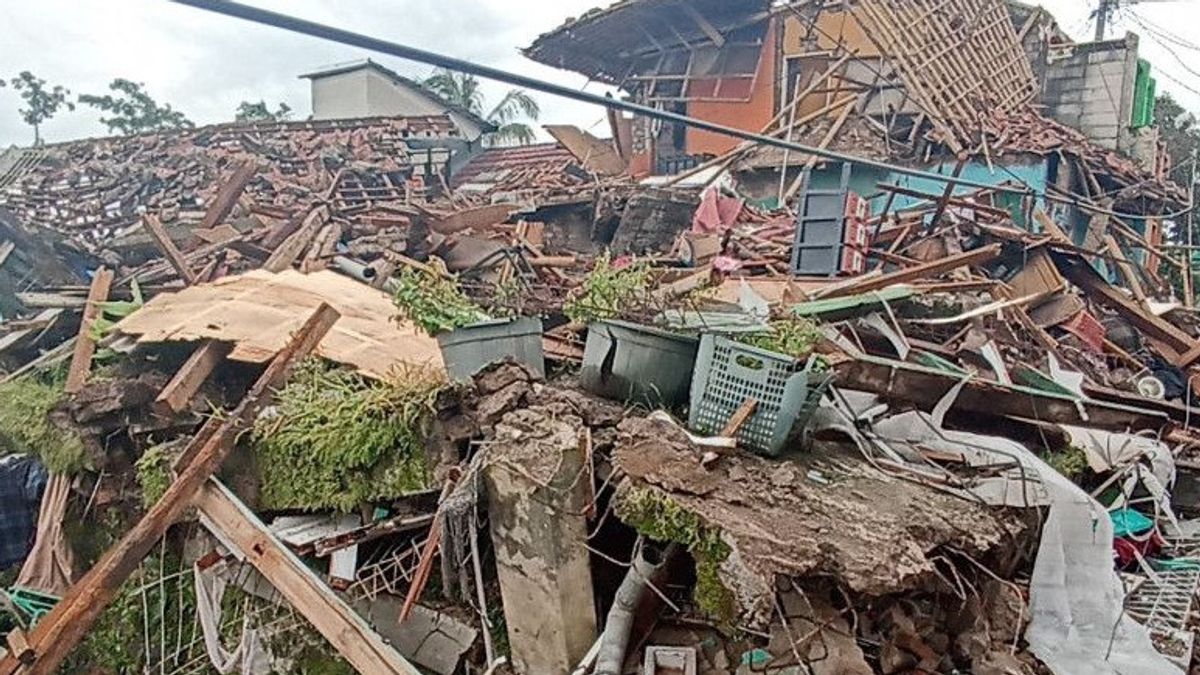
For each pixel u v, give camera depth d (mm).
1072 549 3674
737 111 13203
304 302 5770
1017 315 6703
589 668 3344
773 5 12500
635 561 3393
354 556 4168
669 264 8289
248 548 3873
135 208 11359
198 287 6219
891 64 11297
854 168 10828
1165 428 4770
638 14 12969
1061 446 4680
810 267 7422
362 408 4270
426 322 4406
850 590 3238
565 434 3645
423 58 2299
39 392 6207
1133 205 13094
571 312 4492
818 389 3824
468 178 15211
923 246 8062
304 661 4133
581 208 10938
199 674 4625
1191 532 4727
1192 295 11688
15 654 3504
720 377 3811
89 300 6805
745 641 3293
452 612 3949
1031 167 11102
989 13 12602
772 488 3363
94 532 5379
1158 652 3457
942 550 3314
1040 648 3428
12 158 14055
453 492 3732
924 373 4477
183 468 4254
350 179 12469
